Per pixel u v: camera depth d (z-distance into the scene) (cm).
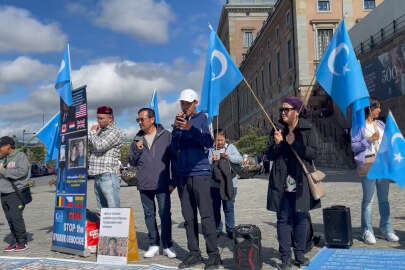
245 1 6669
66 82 665
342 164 2644
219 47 576
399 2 2116
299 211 466
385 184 616
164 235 582
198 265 529
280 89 3803
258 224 805
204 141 515
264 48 4491
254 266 483
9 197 670
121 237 564
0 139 676
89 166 628
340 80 512
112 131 618
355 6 3209
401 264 492
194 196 528
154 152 580
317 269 486
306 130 470
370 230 608
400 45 2034
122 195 1739
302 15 3197
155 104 788
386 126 575
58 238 663
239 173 696
